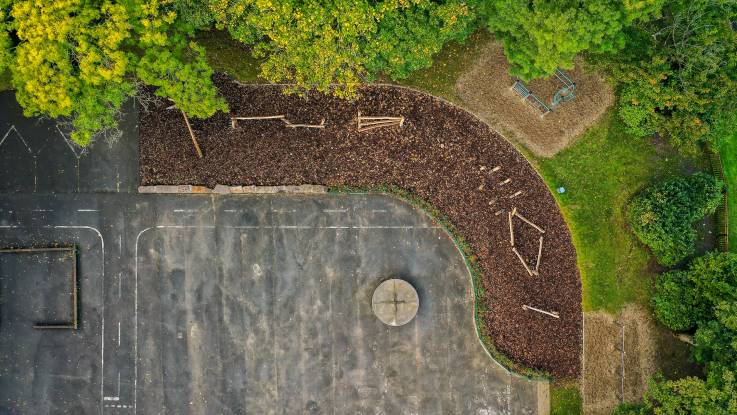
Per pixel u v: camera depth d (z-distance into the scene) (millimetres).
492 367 29250
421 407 29266
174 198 29188
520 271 28953
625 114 28391
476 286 29031
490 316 29047
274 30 23156
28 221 29297
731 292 26312
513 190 29109
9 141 29172
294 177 28938
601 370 29141
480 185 29031
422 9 23781
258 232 29281
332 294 29328
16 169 29234
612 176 29234
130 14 22984
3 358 29234
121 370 29312
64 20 21594
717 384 25172
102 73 22531
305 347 29359
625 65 26906
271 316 29344
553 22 23078
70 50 22812
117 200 29234
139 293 29312
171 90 24312
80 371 29312
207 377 29297
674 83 26469
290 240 29297
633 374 29078
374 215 29266
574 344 29125
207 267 29297
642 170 29250
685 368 28953
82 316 29297
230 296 29312
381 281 29266
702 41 25344
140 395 29312
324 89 25109
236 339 29328
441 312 29297
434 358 29297
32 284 29344
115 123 25266
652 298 28844
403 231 29281
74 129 29156
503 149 29172
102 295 29312
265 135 28828
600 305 29219
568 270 29125
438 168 29016
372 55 24297
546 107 29078
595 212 29203
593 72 29188
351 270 29297
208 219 29250
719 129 27312
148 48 24703
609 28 23891
